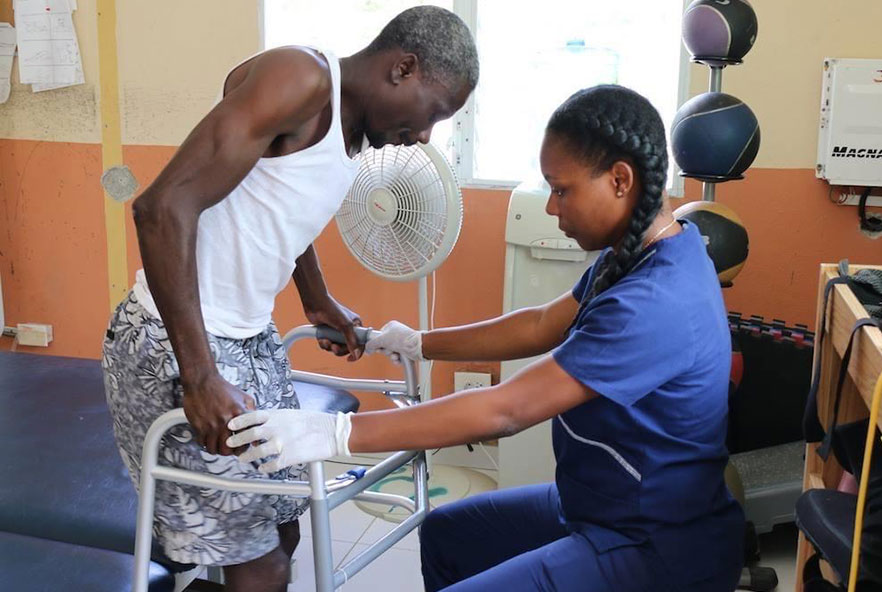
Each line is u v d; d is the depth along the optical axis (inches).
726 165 95.7
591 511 62.2
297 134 55.4
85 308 152.5
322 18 135.7
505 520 71.2
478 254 132.5
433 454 137.0
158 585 66.8
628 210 58.8
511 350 73.0
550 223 109.3
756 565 106.8
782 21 117.1
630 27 125.1
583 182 58.1
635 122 56.4
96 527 73.9
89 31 142.1
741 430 116.7
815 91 117.8
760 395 115.7
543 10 127.0
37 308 153.9
